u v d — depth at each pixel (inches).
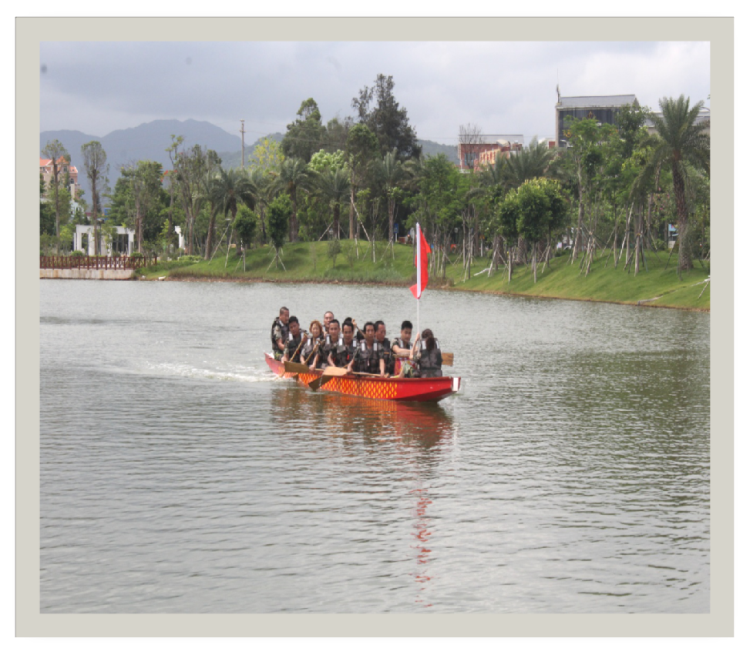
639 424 668.7
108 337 1379.2
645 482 498.0
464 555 381.4
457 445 592.4
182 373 960.9
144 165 5344.5
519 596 342.3
